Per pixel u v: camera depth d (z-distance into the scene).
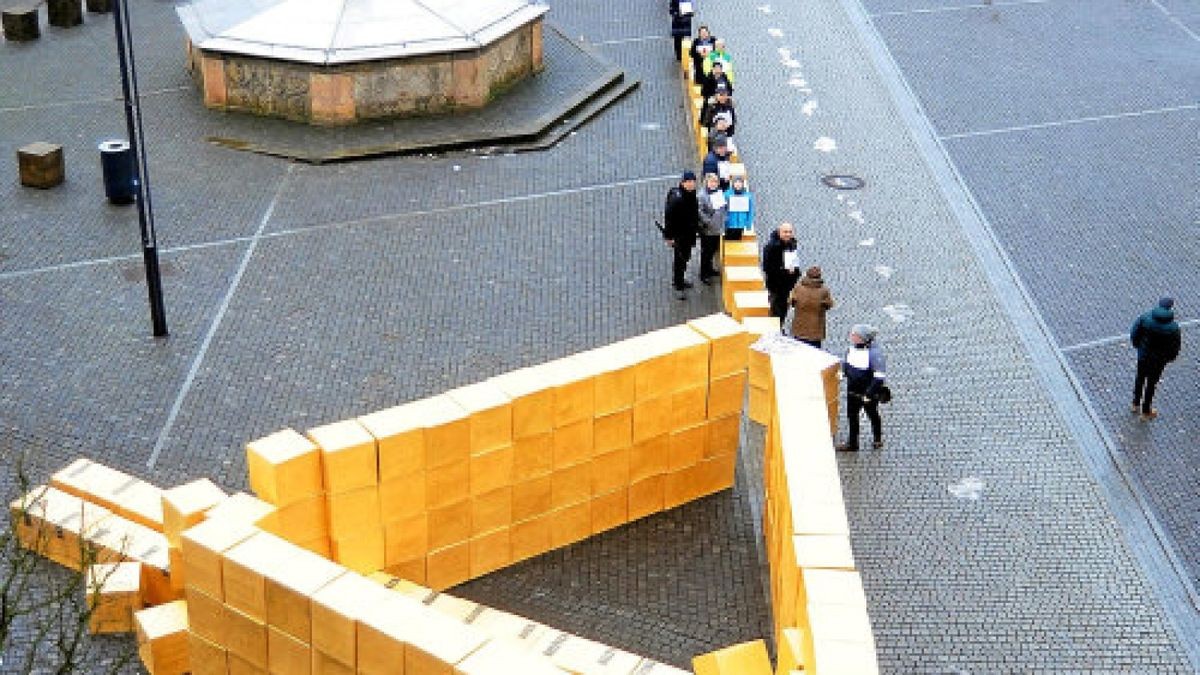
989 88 32.94
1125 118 31.34
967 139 30.23
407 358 21.61
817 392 17.17
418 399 20.59
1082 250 25.53
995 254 25.31
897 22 37.09
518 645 15.26
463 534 16.89
